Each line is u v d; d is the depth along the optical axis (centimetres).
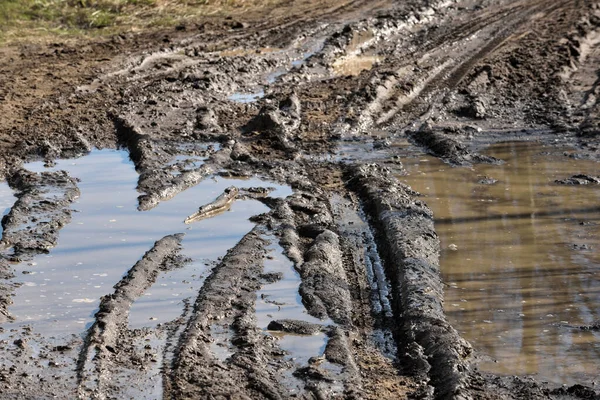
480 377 1567
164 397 1464
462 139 3014
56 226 2166
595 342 1706
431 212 2339
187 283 1884
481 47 4341
